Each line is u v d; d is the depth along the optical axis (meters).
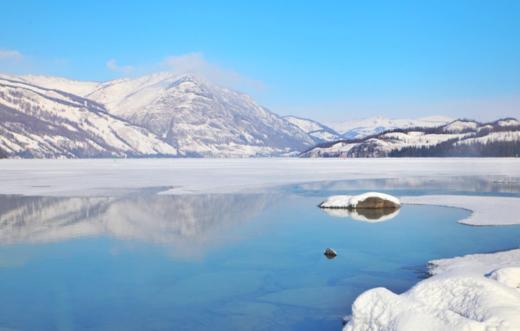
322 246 19.92
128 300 13.45
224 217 27.92
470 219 26.19
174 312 12.52
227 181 55.56
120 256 18.42
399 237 21.61
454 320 8.34
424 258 17.62
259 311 12.54
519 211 28.55
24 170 86.00
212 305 13.00
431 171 74.56
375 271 16.02
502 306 8.52
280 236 22.16
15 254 18.80
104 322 11.86
